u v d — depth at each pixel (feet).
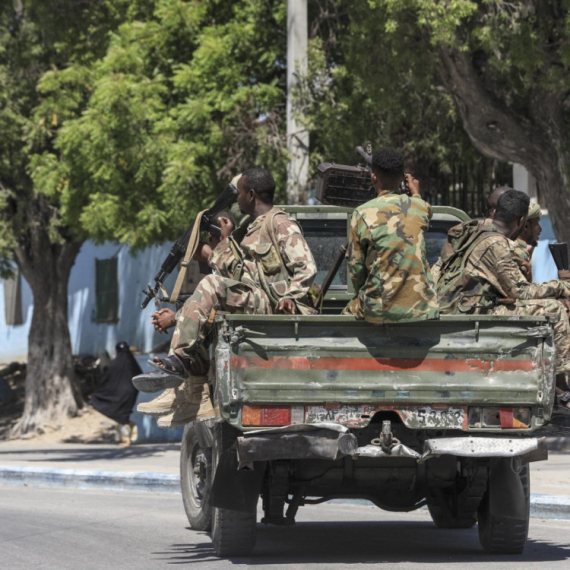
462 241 90.89
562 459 176.76
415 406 79.51
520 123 188.65
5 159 279.08
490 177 237.25
